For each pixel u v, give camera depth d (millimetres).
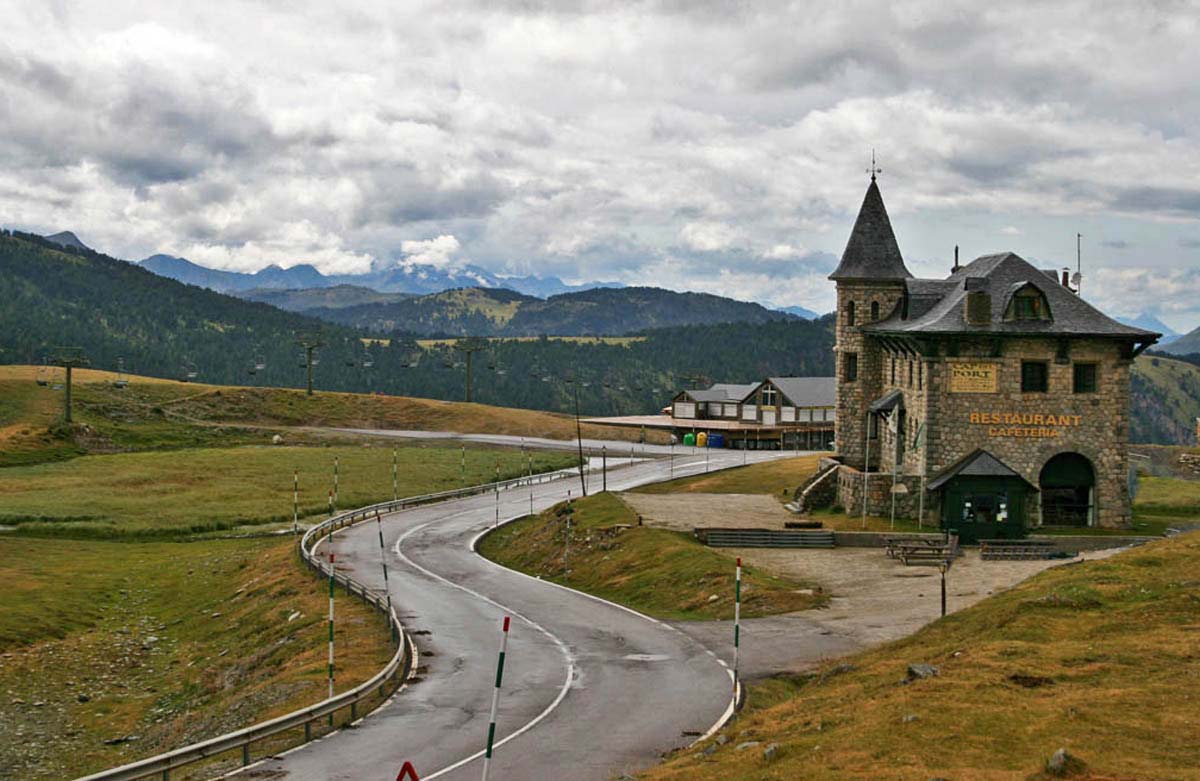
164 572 73312
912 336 68000
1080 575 38938
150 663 52656
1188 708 23391
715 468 116812
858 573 55500
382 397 189250
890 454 75875
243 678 45000
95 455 129625
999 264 71750
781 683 35188
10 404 153500
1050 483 68500
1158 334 67250
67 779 35906
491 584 60281
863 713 25766
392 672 36750
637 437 162625
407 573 64375
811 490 75625
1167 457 105812
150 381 197250
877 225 80500
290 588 60219
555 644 42906
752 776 22375
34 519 90250
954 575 53688
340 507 100312
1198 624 30828
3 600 62312
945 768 21031
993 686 26359
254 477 115688
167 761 25891
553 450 144250
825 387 156000
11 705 45219
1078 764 19922
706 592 51875
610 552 64875
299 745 29375
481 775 26125
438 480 116562
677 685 35531
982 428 67875
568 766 26766
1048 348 67875
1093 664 27734
